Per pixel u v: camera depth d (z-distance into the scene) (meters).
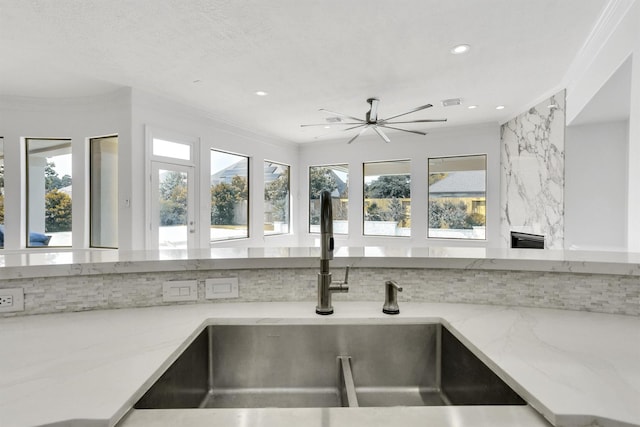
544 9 2.27
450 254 1.27
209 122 4.88
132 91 3.80
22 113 4.16
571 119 3.35
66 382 0.64
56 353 0.78
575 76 3.18
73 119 4.16
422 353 1.06
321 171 6.89
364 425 0.55
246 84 3.66
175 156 4.39
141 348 0.80
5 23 2.44
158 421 0.56
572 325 0.97
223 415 0.58
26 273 1.02
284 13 2.32
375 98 4.08
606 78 2.38
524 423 0.56
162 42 2.74
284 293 1.21
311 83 3.63
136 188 3.90
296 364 1.05
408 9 2.27
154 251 1.39
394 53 2.92
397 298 1.20
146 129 3.97
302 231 6.99
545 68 3.21
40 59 3.08
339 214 6.72
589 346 0.82
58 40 2.70
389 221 6.23
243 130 5.54
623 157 3.35
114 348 0.80
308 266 1.20
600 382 0.64
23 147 4.27
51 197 4.38
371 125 4.28
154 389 0.70
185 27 2.50
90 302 1.09
